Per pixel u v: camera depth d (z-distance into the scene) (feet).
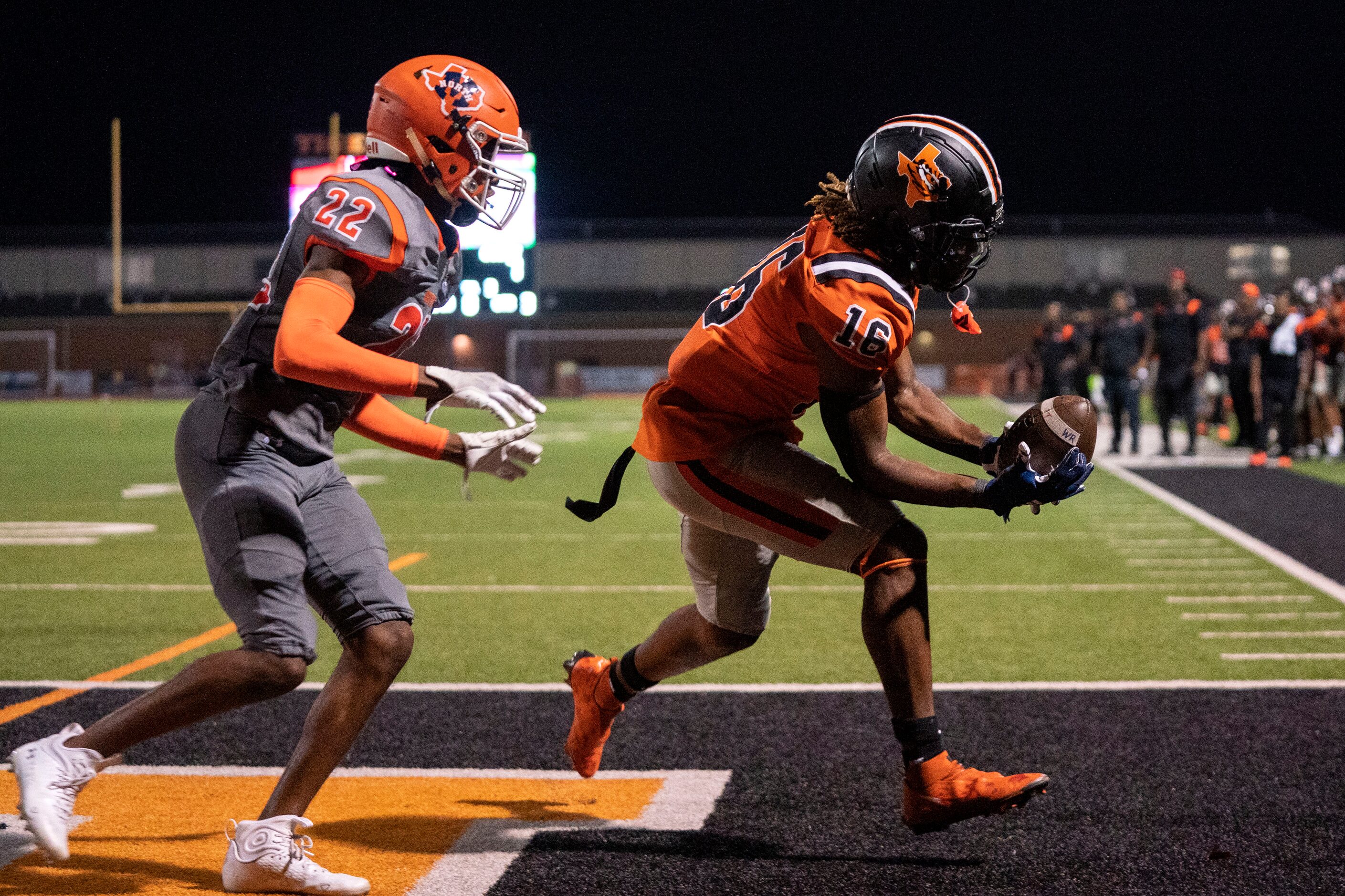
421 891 25.91
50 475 125.18
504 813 31.01
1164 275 451.12
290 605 25.86
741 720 39.60
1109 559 72.64
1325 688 42.83
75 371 459.32
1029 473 25.72
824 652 49.62
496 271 211.20
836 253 26.55
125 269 469.98
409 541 82.07
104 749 25.27
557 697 42.68
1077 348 151.12
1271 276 448.65
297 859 25.49
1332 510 91.50
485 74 27.66
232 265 467.52
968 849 28.45
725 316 28.22
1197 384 135.03
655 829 29.81
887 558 27.55
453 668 46.98
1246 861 27.61
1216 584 64.13
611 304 460.96
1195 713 39.81
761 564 30.09
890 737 37.68
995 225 27.25
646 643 32.04
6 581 65.98
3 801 31.45
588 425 210.59
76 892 25.72
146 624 55.21
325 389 26.73
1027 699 41.73
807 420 203.41
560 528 88.69
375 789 32.96
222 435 26.55
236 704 25.66
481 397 25.18
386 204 25.43
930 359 436.35
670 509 99.55
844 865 27.50
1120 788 32.73
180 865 27.35
